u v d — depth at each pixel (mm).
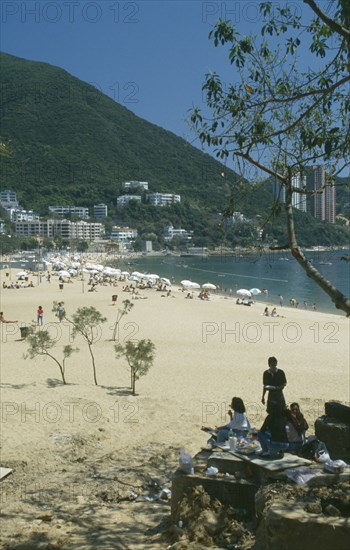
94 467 10508
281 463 6809
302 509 5254
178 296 72062
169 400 17766
